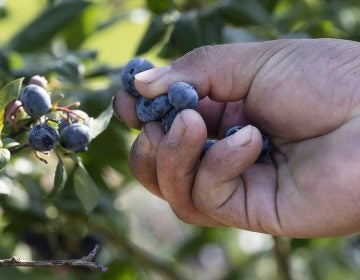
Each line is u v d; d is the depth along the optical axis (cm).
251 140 76
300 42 79
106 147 104
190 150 76
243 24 101
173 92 77
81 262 74
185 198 79
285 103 79
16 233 107
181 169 77
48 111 80
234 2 101
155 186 81
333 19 107
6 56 98
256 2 102
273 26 104
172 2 104
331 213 77
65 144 78
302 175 78
